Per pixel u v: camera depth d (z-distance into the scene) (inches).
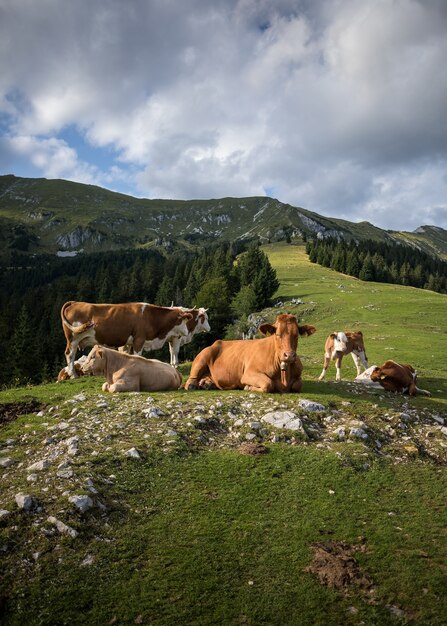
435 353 1007.0
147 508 243.8
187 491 261.7
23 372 2454.5
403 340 1216.2
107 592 188.4
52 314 3784.5
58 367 2596.0
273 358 441.4
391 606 186.2
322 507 253.1
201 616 179.3
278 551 216.4
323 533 231.5
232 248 6643.7
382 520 244.2
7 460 289.0
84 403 407.8
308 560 210.8
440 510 256.7
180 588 192.5
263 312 2527.1
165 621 176.2
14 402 424.5
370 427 359.6
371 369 542.0
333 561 209.3
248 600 187.8
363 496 266.8
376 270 4606.3
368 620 178.7
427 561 212.2
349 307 2161.7
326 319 1940.2
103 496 245.9
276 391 443.5
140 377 465.1
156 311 658.8
